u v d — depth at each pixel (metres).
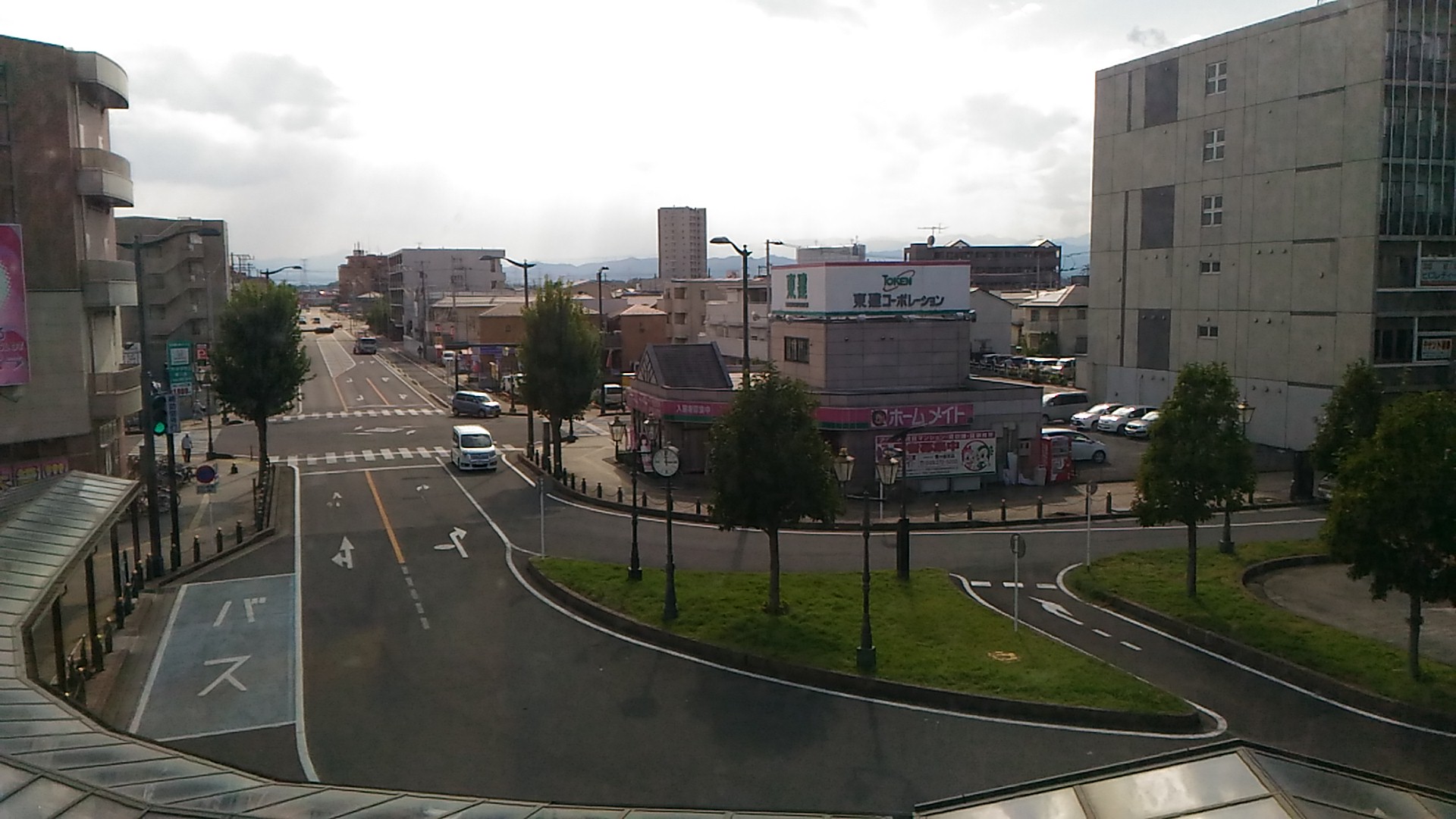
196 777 11.10
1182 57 55.84
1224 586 27.02
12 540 20.02
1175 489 25.69
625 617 24.55
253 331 42.78
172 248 78.19
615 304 108.69
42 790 9.97
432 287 164.12
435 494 41.31
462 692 20.48
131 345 56.75
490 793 16.05
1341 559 20.81
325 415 69.88
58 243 35.22
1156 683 21.03
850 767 16.92
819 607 25.02
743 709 19.52
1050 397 61.97
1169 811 9.65
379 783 16.47
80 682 19.72
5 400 34.22
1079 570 29.33
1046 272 165.25
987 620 24.25
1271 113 50.91
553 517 36.91
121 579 26.53
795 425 24.08
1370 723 18.83
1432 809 9.58
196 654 22.73
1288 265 50.34
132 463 45.78
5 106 34.28
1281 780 9.86
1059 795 10.32
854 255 84.25
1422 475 19.17
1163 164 57.66
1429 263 47.41
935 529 35.28
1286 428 50.78
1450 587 19.23
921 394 41.31
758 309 80.12
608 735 18.36
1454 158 47.38
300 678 21.25
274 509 38.34
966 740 17.98
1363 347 46.81
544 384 44.81
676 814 10.78
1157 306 58.56
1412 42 46.12
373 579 28.72
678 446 45.28
